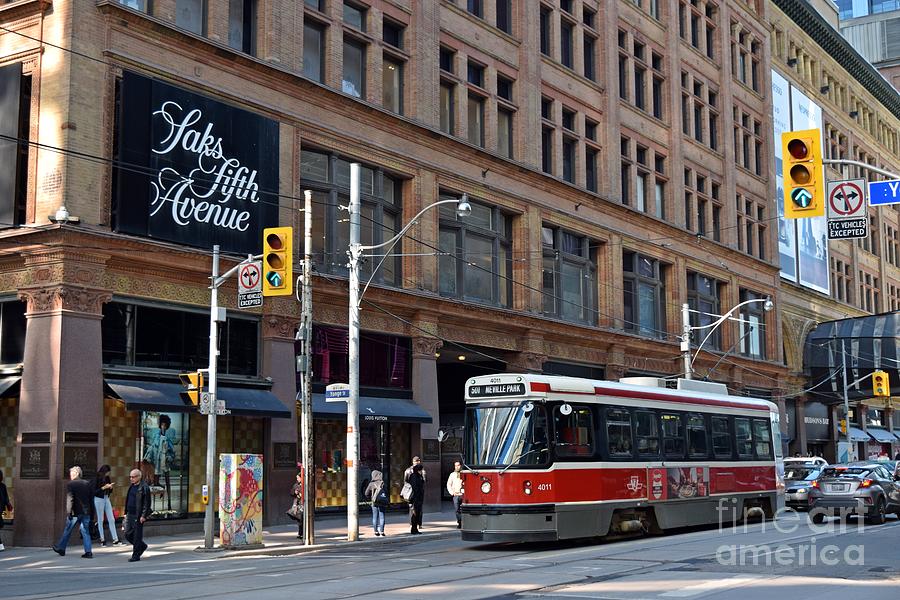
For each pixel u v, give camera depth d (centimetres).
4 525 2641
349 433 2678
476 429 2267
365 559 2116
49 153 2608
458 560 2033
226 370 2969
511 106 4266
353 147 3441
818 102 7631
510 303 4191
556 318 4347
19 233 2580
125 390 2602
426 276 3681
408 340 3634
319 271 3291
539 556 2069
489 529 2189
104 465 2533
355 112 3453
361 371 3419
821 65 7800
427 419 3553
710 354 5616
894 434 7981
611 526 2386
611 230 4825
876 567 1767
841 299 7875
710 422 2809
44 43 2638
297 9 3284
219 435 2961
